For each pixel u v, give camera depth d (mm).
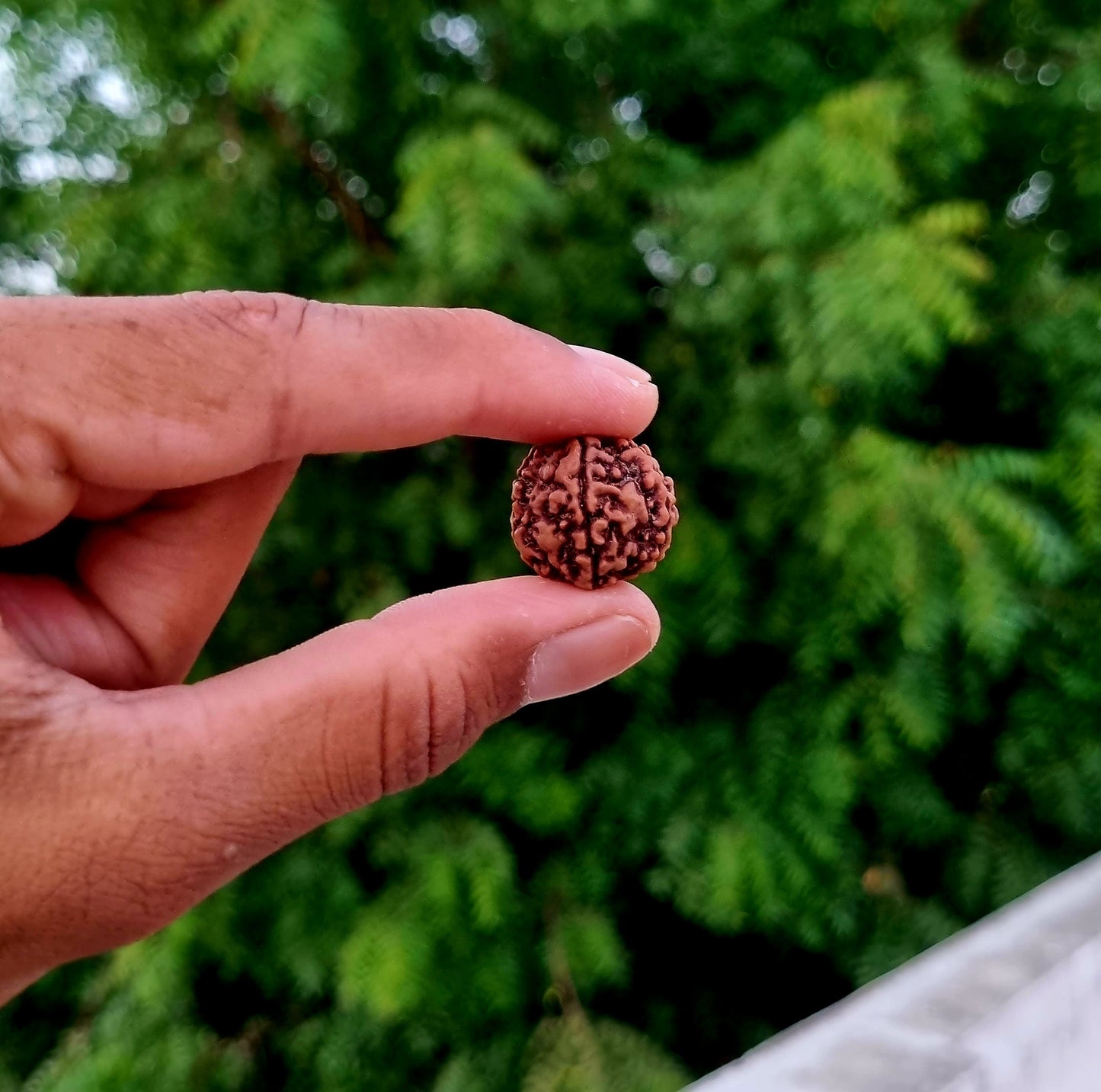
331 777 103
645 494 124
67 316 99
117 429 99
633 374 126
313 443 109
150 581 119
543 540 121
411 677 105
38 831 94
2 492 98
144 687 120
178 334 101
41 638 113
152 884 97
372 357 109
